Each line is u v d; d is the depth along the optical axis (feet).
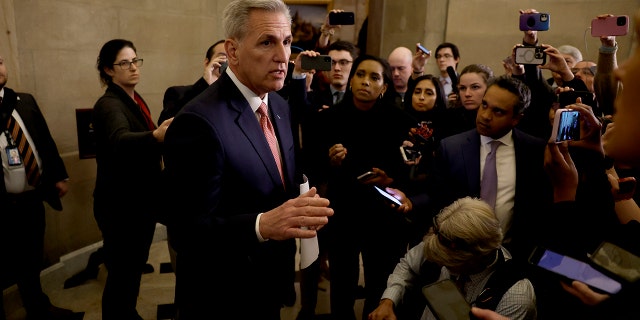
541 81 8.56
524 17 8.54
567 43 15.60
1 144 8.41
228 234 4.36
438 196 7.00
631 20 14.53
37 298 9.04
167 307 10.00
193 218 4.45
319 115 8.69
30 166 8.77
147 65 13.08
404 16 17.71
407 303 6.10
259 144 4.83
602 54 7.12
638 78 1.77
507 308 4.74
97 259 11.14
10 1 9.34
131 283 8.84
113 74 9.29
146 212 8.79
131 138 7.66
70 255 11.36
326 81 12.38
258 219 4.35
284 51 4.64
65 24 10.78
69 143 11.26
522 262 5.02
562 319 3.74
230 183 4.62
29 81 10.19
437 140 9.91
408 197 7.83
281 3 4.64
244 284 4.92
